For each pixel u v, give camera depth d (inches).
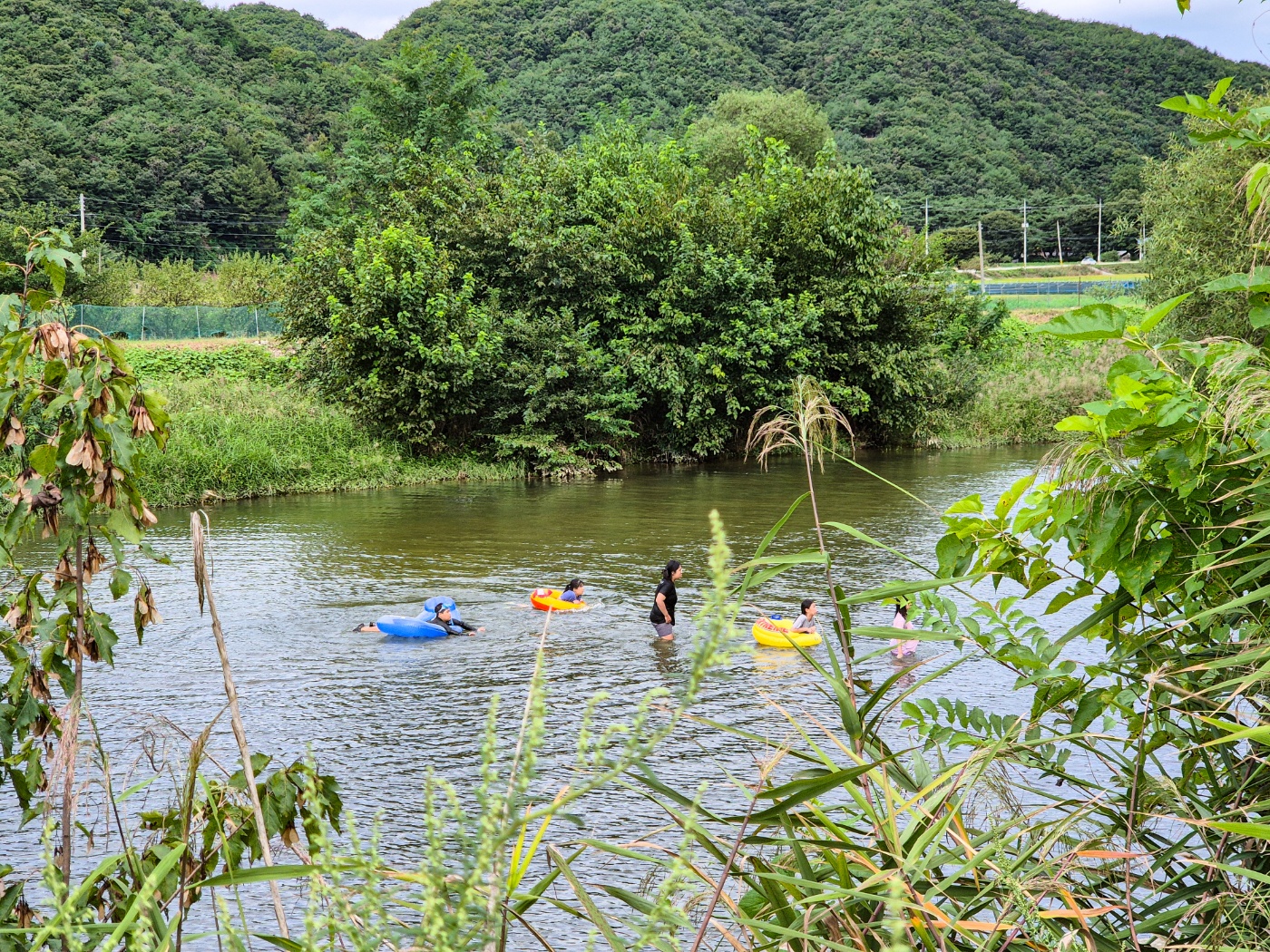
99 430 120.6
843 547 726.5
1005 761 110.7
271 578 655.8
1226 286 104.2
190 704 402.9
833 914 90.4
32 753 122.7
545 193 1417.3
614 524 864.3
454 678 441.7
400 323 1214.9
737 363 1395.2
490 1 6048.2
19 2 4163.4
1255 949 86.5
